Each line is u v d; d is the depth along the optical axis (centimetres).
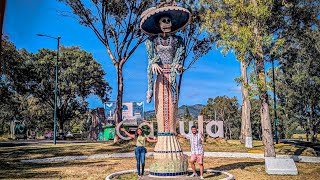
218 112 6906
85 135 5812
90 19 2630
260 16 1370
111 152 2145
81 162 1717
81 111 5888
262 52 1405
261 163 1596
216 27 1836
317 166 1493
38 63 5066
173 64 1136
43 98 5397
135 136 1287
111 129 4444
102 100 5869
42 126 6844
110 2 2583
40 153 2122
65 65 5509
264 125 1430
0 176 1217
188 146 2530
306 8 1842
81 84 5519
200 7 2761
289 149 2259
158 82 1137
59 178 1173
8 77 3177
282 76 3762
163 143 1097
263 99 1436
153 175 1078
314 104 3506
